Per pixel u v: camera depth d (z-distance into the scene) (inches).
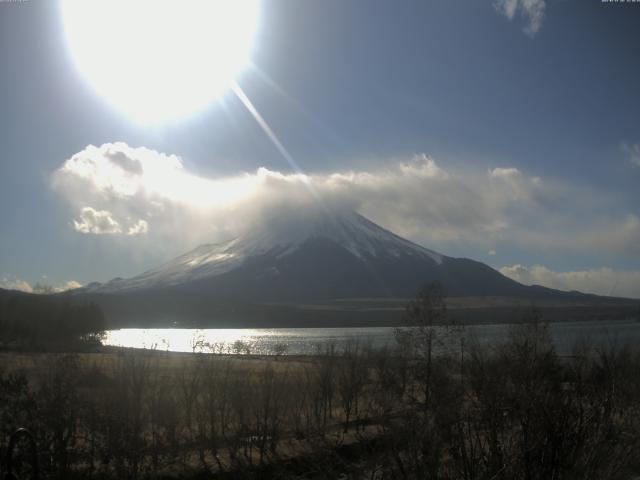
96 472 810.2
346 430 994.1
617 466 461.7
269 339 6077.8
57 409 772.6
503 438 465.4
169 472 876.0
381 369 1221.7
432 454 458.0
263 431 1000.2
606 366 756.0
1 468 707.4
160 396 968.3
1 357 1246.9
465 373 682.2
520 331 987.9
